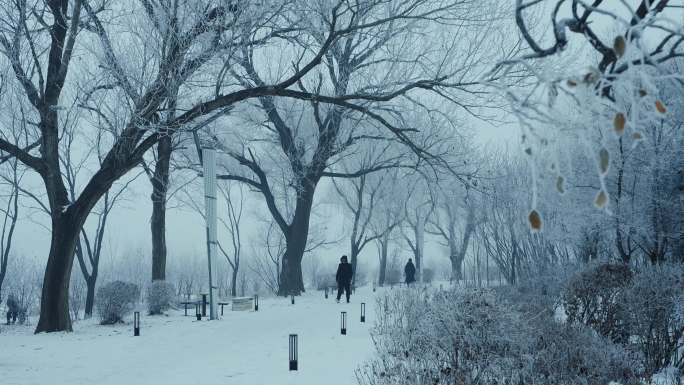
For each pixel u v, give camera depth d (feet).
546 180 6.56
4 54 58.18
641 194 51.26
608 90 6.48
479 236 82.02
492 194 63.82
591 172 51.13
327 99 57.16
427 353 26.58
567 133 6.02
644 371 27.17
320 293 116.98
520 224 65.98
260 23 55.11
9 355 42.14
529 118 6.16
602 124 5.88
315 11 53.62
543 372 24.32
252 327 55.72
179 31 51.96
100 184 56.39
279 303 90.17
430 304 34.55
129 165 56.39
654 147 47.75
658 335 29.66
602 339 31.09
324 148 102.83
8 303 78.48
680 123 47.29
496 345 26.05
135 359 39.88
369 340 42.50
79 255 93.20
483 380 24.16
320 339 45.06
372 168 104.47
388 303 57.47
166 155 80.64
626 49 5.79
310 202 112.98
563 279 51.88
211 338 49.29
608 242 54.95
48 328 55.67
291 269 112.16
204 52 52.44
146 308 85.15
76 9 53.72
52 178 57.41
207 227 65.77
